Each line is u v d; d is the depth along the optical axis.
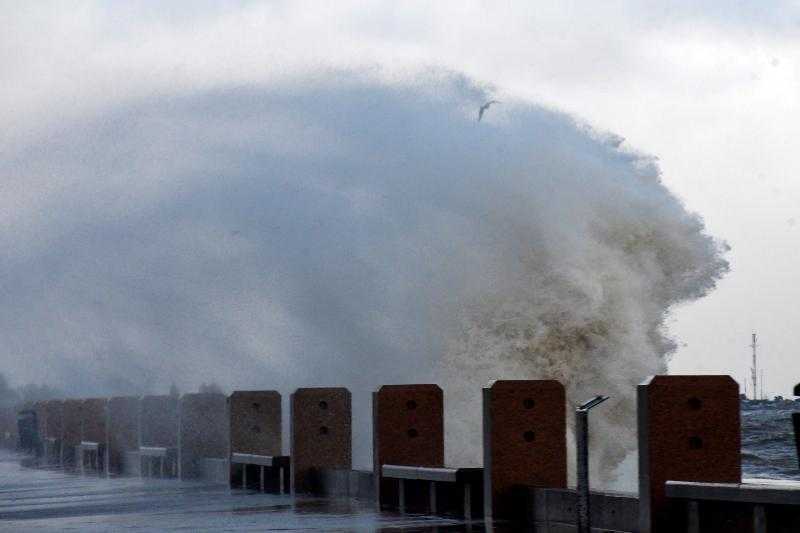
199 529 34.88
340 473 44.16
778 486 26.56
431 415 40.75
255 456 48.78
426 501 38.59
